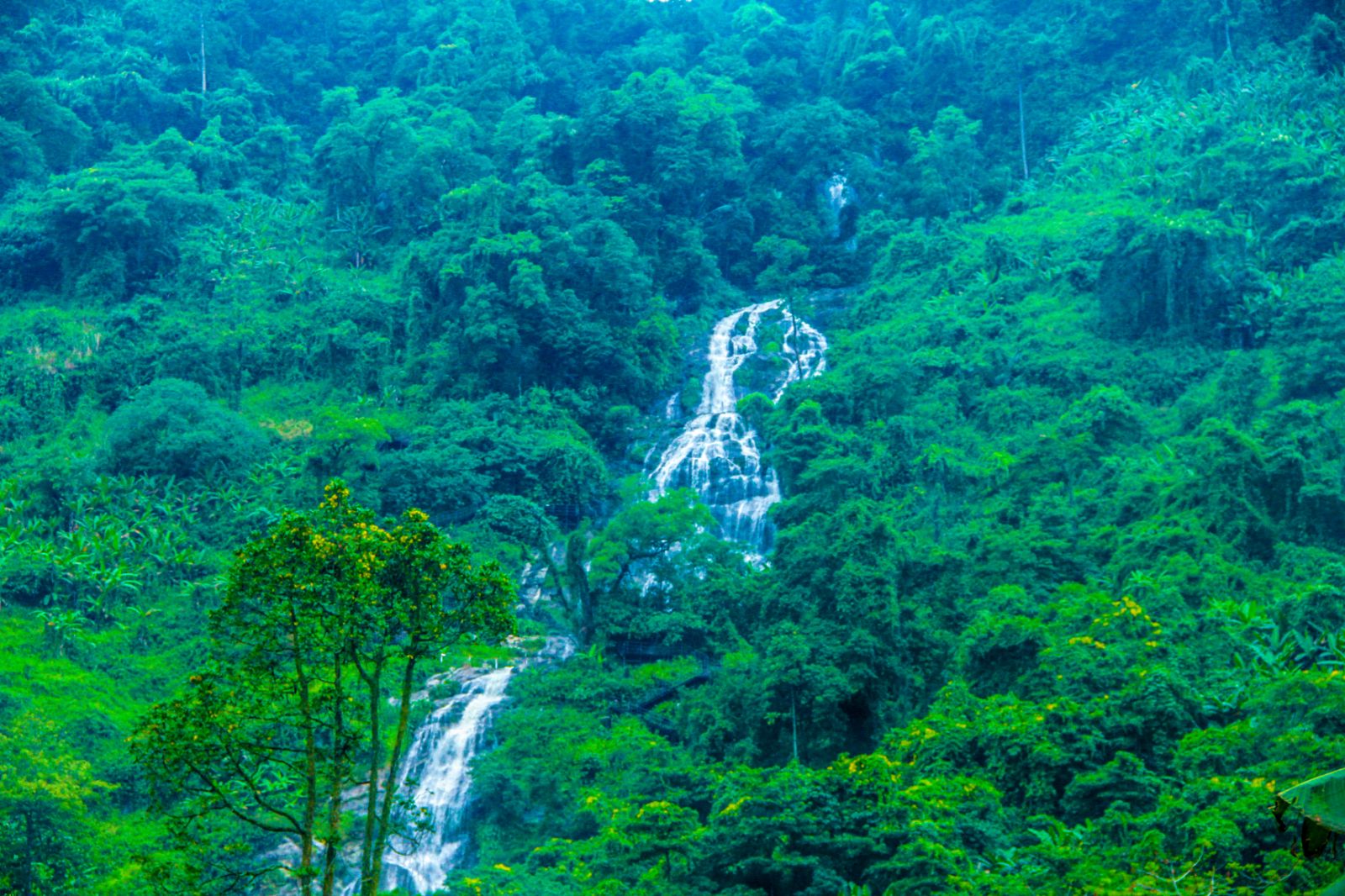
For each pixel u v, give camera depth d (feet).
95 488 349.82
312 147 586.04
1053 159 500.33
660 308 428.97
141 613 315.99
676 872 176.24
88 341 410.72
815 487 299.58
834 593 238.89
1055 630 223.51
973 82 548.72
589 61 613.11
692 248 458.91
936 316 397.80
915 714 229.66
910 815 171.63
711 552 294.46
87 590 318.86
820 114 516.32
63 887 217.97
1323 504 252.01
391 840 252.42
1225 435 263.70
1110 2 540.93
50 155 514.68
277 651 115.34
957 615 248.93
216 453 356.38
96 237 443.32
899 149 535.19
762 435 380.78
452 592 118.52
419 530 117.08
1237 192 393.70
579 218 435.94
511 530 339.98
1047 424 339.57
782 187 510.17
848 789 174.60
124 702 285.64
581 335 399.24
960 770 197.57
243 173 512.22
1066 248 415.23
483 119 545.03
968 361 371.97
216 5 630.33
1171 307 353.72
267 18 635.25
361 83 612.70
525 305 389.19
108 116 552.41
